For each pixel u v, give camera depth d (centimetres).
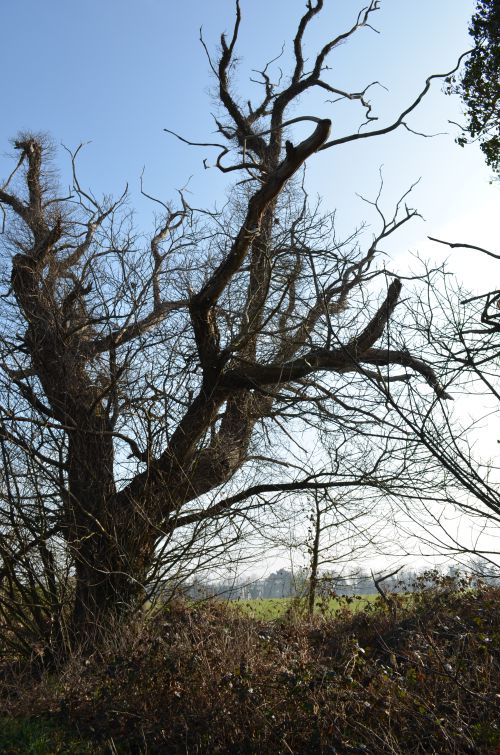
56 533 1102
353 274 1159
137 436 1230
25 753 680
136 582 1145
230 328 1286
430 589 1079
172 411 1243
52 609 1090
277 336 1273
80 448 1184
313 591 1337
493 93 1405
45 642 1061
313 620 1198
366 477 1112
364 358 1074
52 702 822
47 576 1094
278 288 1266
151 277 1266
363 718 597
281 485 1239
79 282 1261
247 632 862
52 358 1216
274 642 816
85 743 700
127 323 1241
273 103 1606
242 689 641
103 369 1261
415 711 589
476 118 1420
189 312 1259
